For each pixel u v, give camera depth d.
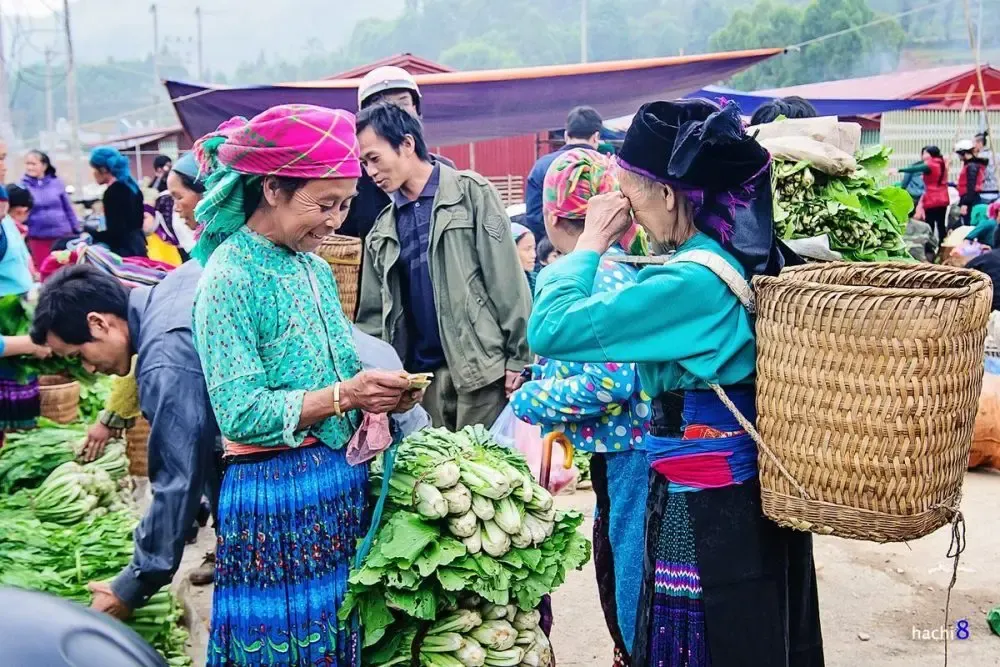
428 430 3.00
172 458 2.61
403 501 2.64
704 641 2.33
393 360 3.06
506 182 27.23
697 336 2.22
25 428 4.48
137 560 2.64
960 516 2.15
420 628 2.64
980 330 2.05
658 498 2.40
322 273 2.60
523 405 3.03
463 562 2.58
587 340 2.27
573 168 3.07
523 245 6.69
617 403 2.91
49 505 3.90
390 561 2.49
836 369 2.03
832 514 2.09
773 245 2.41
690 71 9.57
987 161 15.88
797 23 55.88
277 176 2.31
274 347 2.42
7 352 3.71
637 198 2.36
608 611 3.15
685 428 2.34
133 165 34.00
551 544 2.78
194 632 3.79
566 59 137.88
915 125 25.48
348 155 2.36
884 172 3.99
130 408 3.62
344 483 2.54
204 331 2.35
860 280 2.38
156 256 9.02
